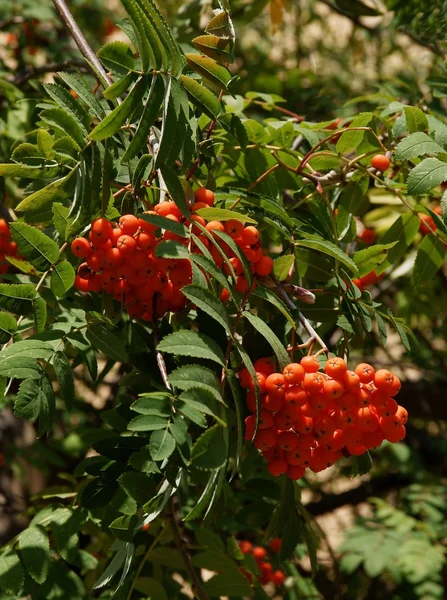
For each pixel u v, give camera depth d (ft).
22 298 1.27
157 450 1.03
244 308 1.29
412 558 2.89
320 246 1.44
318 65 3.52
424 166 1.40
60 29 3.23
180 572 2.03
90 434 1.62
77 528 1.61
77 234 1.32
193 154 1.29
